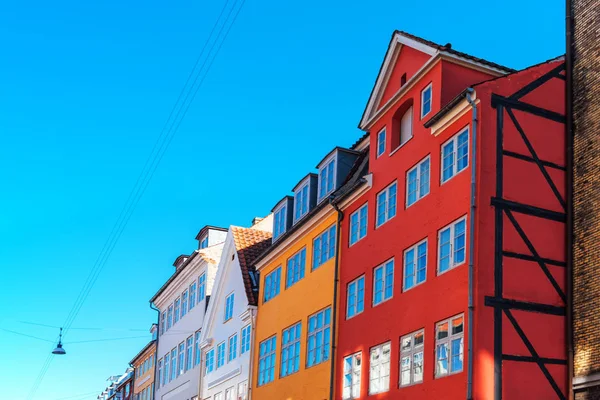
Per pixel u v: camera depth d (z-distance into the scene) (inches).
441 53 861.2
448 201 812.6
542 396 739.4
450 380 758.5
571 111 833.5
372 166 1000.9
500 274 756.0
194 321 1727.4
